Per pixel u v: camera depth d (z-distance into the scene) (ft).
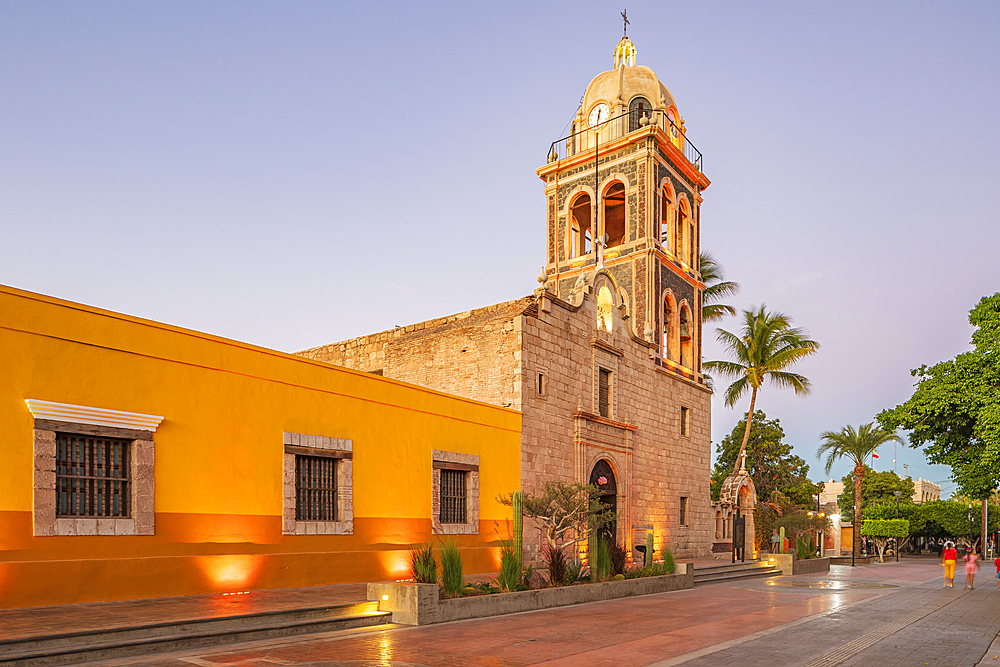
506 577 56.13
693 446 121.80
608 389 99.71
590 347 95.86
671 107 130.00
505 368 83.71
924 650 39.78
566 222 125.59
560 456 87.76
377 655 35.27
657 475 109.70
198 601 44.98
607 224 133.08
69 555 42.75
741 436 203.82
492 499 76.89
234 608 41.93
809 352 142.72
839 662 35.99
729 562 111.24
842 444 170.19
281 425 56.44
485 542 75.31
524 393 82.69
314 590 52.85
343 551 59.52
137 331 47.96
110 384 46.11
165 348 49.39
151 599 45.27
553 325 88.79
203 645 36.24
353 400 62.69
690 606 59.21
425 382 91.45
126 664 31.60
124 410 46.62
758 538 145.28
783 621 50.39
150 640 34.19
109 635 33.71
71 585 42.16
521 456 81.41
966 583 91.50
